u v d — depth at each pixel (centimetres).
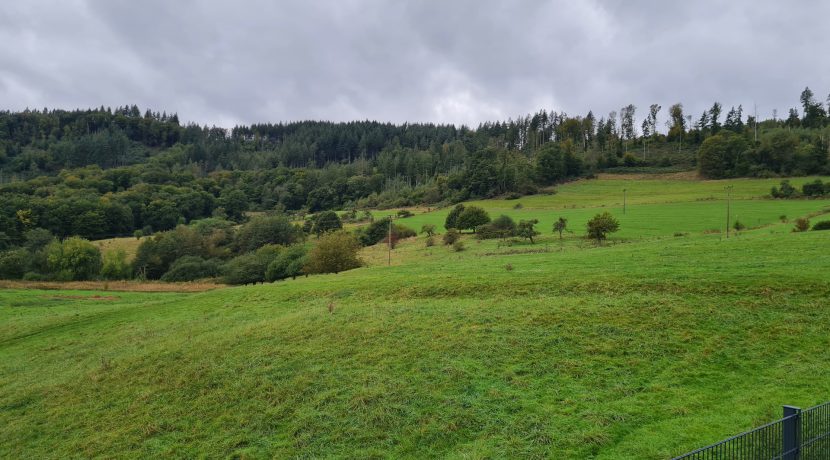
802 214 9412
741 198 12319
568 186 17588
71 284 8038
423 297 3712
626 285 3266
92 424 2238
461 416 1823
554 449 1548
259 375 2419
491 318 2834
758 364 2073
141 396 2408
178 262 10731
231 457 1775
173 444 1928
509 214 13200
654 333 2431
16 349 3803
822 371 1955
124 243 13350
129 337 3659
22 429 2306
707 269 3509
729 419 1617
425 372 2219
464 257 7456
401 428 1802
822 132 19125
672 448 1468
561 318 2716
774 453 1166
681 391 1878
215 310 4325
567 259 4831
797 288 2845
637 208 12188
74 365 3167
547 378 2069
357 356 2497
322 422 1912
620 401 1827
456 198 17188
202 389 2367
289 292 4581
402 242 11262
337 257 7500
